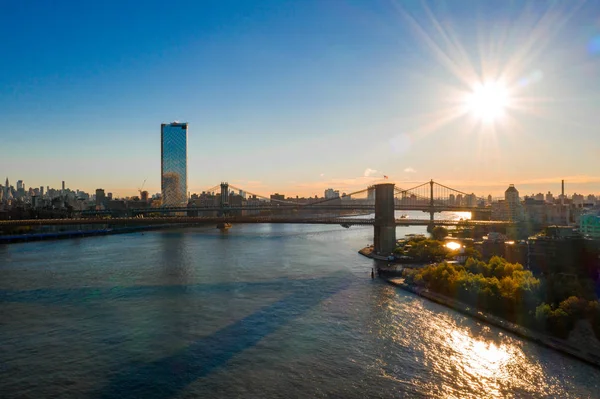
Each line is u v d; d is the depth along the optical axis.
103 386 64.75
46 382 65.88
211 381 66.38
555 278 116.88
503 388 65.44
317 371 70.00
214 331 87.69
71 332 86.81
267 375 68.50
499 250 175.12
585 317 87.75
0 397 61.47
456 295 110.75
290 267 164.38
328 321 94.44
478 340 83.69
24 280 137.62
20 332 86.62
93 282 134.25
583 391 64.56
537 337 83.62
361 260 184.88
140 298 113.56
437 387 65.62
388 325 92.00
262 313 100.06
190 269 159.25
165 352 76.94
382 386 65.56
